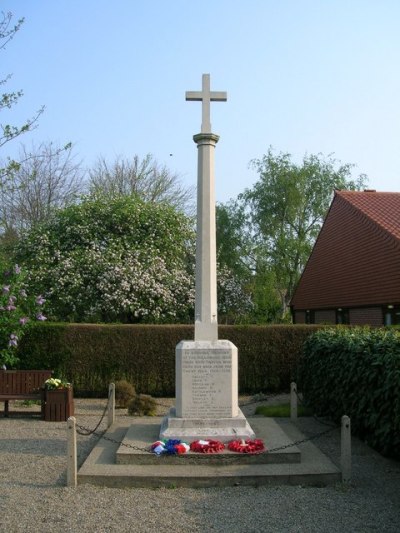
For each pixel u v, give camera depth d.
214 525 5.54
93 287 19.61
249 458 7.36
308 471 7.01
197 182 8.73
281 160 33.38
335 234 26.67
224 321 24.30
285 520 5.69
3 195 31.75
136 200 22.70
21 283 14.59
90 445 8.90
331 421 11.06
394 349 8.42
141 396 11.94
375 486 6.88
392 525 5.57
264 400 14.01
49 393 11.34
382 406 8.23
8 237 30.94
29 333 14.79
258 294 29.42
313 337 12.91
